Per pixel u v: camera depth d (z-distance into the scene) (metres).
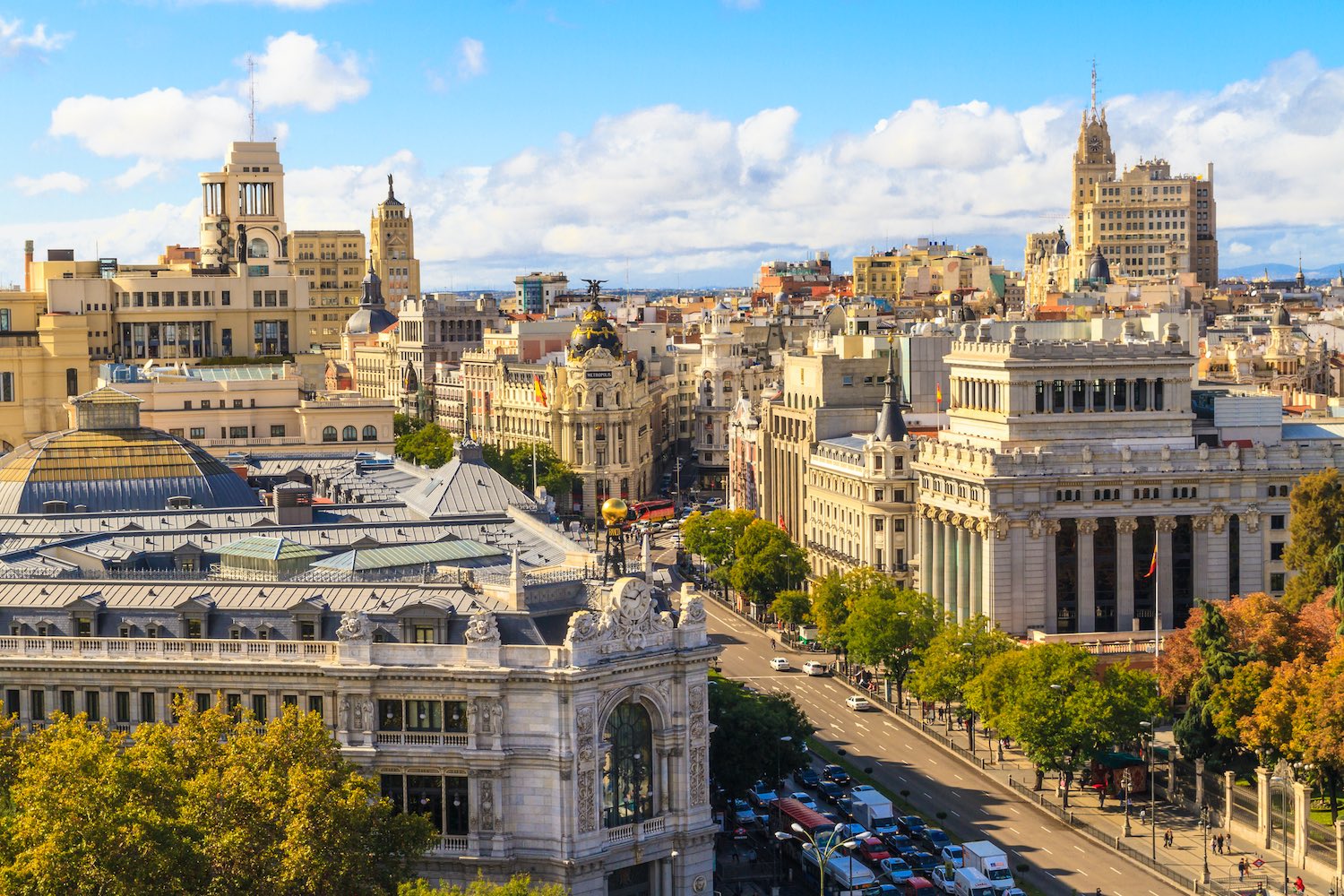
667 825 194.62
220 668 195.12
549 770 187.38
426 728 190.75
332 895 169.75
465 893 179.00
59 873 161.75
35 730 198.88
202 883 169.12
